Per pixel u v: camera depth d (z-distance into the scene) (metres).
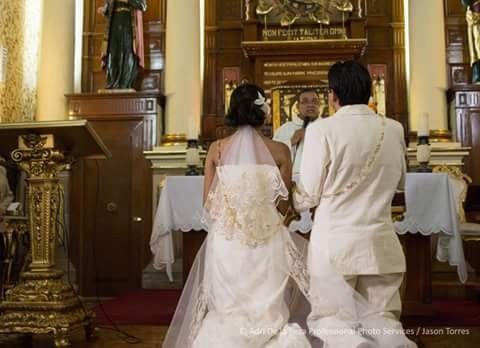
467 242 7.52
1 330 4.09
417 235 4.79
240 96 3.16
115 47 8.41
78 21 9.03
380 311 2.64
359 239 2.58
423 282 4.78
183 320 3.16
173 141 8.01
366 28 8.88
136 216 8.04
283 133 5.61
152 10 8.95
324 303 2.66
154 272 7.55
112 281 7.98
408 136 7.91
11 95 7.71
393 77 8.74
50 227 4.31
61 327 4.08
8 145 4.57
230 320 2.91
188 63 8.23
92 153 4.65
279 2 8.81
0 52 7.39
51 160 4.28
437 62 8.07
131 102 8.22
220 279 3.00
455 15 8.70
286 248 3.05
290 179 3.15
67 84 8.39
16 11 7.88
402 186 2.85
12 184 7.64
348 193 2.63
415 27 8.19
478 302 6.15
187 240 5.21
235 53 8.92
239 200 3.03
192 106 8.16
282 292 2.96
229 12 9.02
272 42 8.43
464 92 8.01
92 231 8.08
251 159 3.09
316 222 2.72
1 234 6.24
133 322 5.19
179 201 5.16
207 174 3.21
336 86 2.75
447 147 7.54
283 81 8.48
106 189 8.12
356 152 2.62
